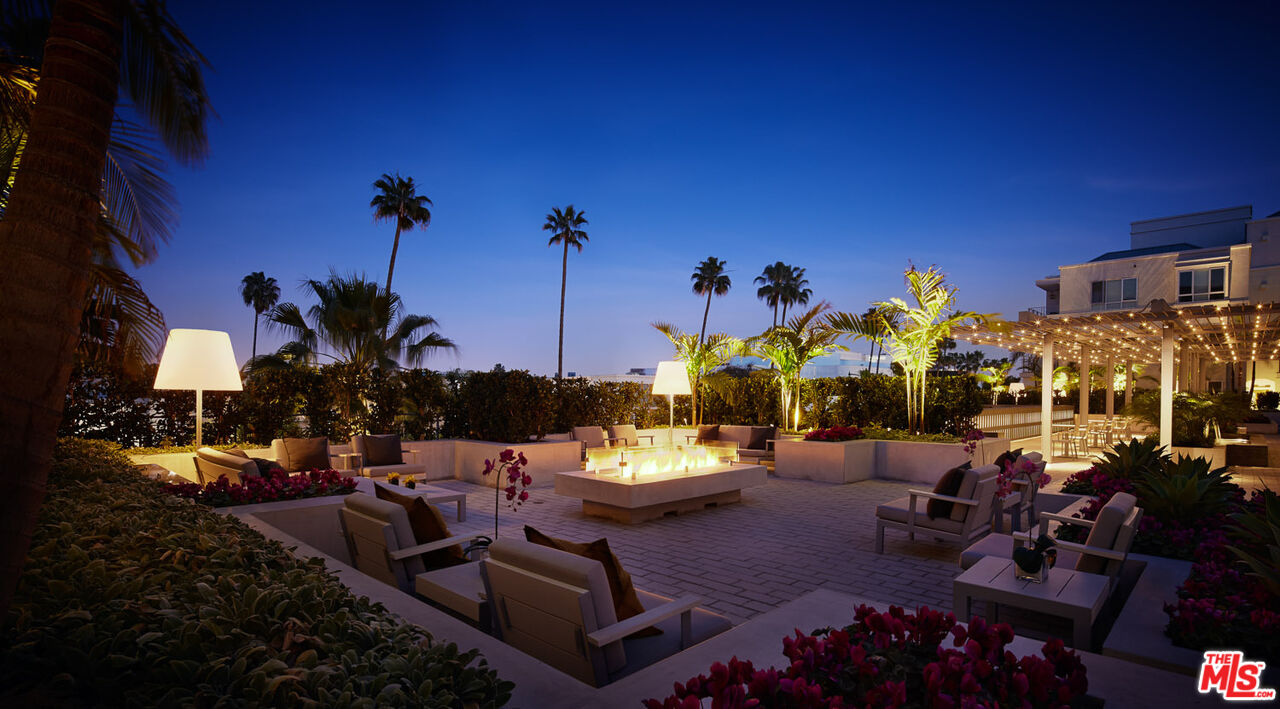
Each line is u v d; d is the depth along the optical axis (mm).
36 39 4410
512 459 4414
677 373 11062
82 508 3143
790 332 13875
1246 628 2746
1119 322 12305
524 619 2703
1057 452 16375
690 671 2322
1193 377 24047
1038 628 3945
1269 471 11836
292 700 1402
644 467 9172
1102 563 3883
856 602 3107
